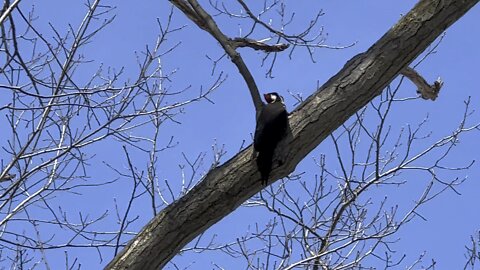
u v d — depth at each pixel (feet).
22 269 37.37
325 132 30.27
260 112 31.27
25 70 33.17
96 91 35.09
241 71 32.53
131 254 29.63
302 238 44.88
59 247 36.17
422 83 41.37
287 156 29.89
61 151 37.91
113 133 36.45
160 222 29.76
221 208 29.73
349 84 30.12
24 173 34.40
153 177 39.63
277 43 40.29
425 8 30.35
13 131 36.29
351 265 43.96
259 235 44.57
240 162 29.89
